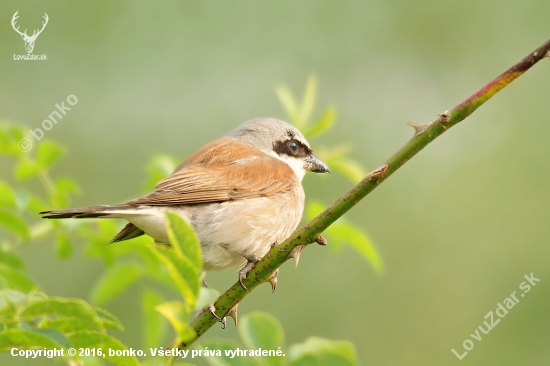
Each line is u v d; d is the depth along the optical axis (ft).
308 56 47.96
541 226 43.45
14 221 22.31
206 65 46.60
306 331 40.09
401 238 43.60
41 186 40.78
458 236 43.62
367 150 46.01
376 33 48.85
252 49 47.24
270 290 40.68
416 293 42.06
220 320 17.43
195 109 45.42
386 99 47.52
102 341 12.66
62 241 23.65
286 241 17.07
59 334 12.35
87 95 44.42
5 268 20.04
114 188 42.86
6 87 43.11
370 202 44.47
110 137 43.88
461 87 47.88
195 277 11.70
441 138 47.52
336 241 25.48
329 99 47.11
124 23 45.73
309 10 48.47
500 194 44.75
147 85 45.70
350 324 40.86
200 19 47.03
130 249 23.39
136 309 36.09
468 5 48.85
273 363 15.85
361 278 41.81
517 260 42.50
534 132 46.65
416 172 46.01
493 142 46.88
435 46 48.85
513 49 48.34
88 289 37.55
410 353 40.52
